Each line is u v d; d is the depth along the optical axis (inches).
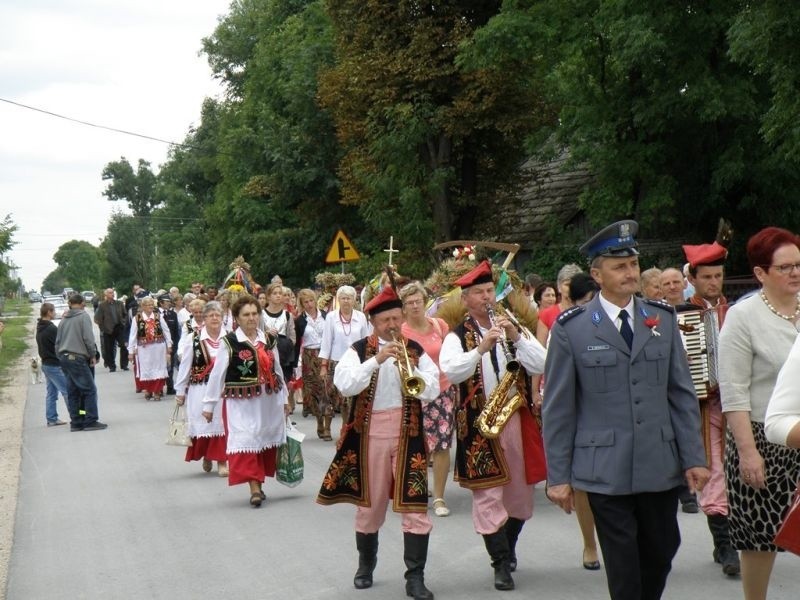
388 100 966.4
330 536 326.0
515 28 810.8
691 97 719.1
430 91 971.9
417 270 989.8
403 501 252.7
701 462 190.2
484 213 1083.3
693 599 241.0
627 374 190.1
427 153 1015.0
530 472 266.2
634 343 191.0
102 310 1096.2
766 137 605.6
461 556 294.2
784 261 196.7
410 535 255.4
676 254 876.0
